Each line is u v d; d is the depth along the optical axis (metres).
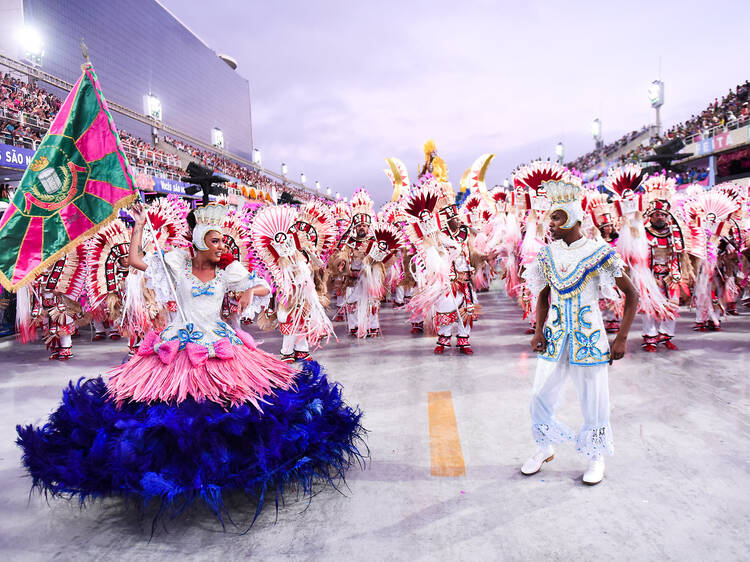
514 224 9.38
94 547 2.66
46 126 17.98
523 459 3.52
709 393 4.69
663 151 8.14
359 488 3.19
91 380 3.45
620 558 2.39
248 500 3.11
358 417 3.55
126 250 6.62
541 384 3.24
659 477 3.17
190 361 3.15
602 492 3.02
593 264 3.08
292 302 6.26
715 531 2.58
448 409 4.56
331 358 6.81
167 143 37.53
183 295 3.38
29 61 26.08
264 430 2.96
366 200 8.04
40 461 2.89
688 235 6.95
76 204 3.60
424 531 2.69
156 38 73.62
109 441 2.82
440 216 6.62
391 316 10.62
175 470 2.73
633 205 6.30
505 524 2.72
